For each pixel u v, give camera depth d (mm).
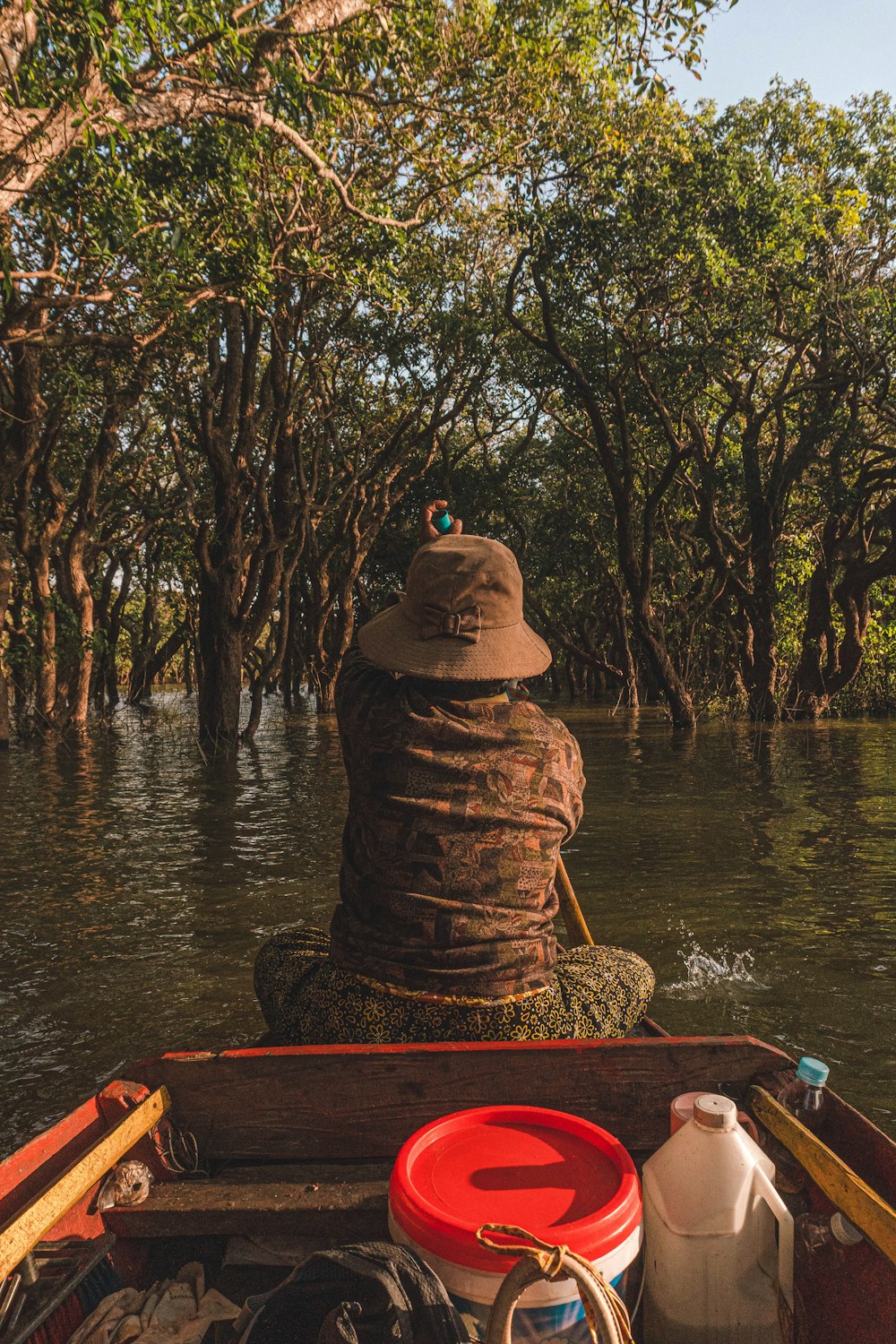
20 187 6570
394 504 26578
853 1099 3219
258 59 7547
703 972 4445
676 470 20359
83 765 14180
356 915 2195
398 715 2162
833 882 6199
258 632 18766
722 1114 1558
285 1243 1762
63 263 11617
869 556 23922
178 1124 1941
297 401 19719
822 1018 3916
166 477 26812
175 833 8406
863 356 18016
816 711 21094
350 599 24453
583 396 17828
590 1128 1650
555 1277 1242
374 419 25641
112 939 5195
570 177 15695
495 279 21516
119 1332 1594
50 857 7504
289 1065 1926
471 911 2080
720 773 11938
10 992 4398
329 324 19906
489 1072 1917
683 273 16125
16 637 18484
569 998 2186
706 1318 1507
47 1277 1559
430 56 10781
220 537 17422
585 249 15875
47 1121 3186
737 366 19500
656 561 24266
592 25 11367
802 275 17891
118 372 18234
